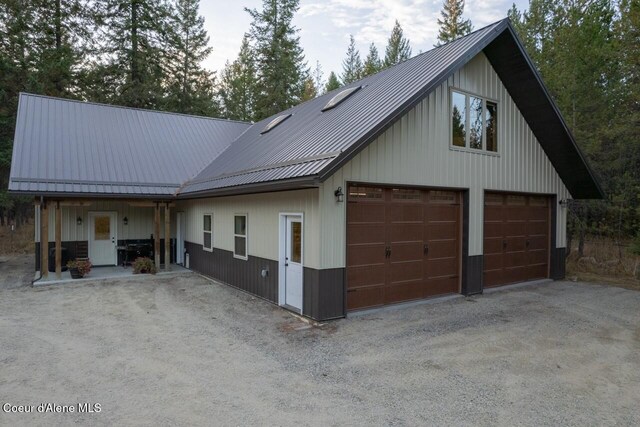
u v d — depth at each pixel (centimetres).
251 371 499
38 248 1275
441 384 461
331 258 711
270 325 693
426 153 841
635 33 1280
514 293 959
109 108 1571
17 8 1862
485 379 475
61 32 2069
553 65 1608
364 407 407
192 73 2770
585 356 553
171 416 389
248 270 962
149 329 676
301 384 461
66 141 1298
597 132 1455
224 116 3303
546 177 1127
